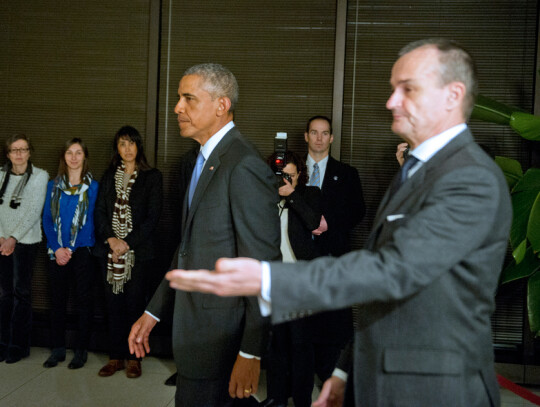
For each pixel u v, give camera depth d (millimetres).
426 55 1047
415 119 1057
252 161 1576
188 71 1682
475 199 938
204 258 1581
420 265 912
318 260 944
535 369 3338
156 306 1760
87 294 3408
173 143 3699
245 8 3619
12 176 3463
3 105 3787
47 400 2865
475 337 1006
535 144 3412
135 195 3352
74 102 3750
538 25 3402
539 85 3389
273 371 2631
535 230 2568
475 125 3502
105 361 3490
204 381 1606
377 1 3557
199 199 1605
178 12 3664
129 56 3697
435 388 982
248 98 3641
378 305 1039
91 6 3707
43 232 3812
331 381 1275
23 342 3477
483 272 990
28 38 3764
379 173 3596
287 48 3604
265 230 1548
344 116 3611
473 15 3477
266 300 917
